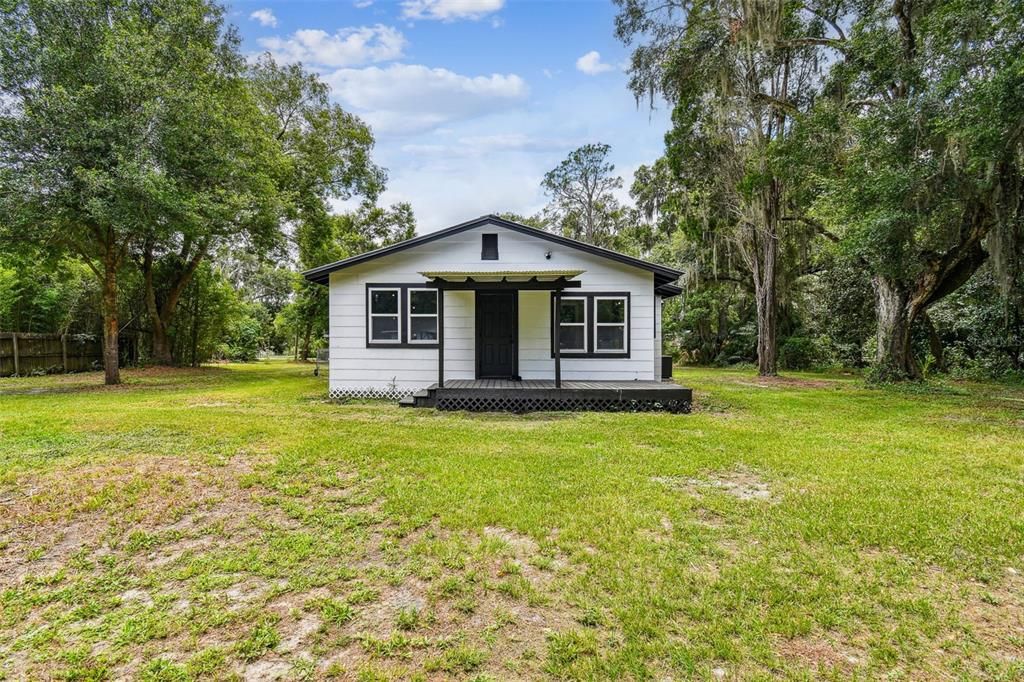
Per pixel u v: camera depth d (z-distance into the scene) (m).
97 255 13.42
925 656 2.11
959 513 3.57
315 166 17.25
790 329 19.58
